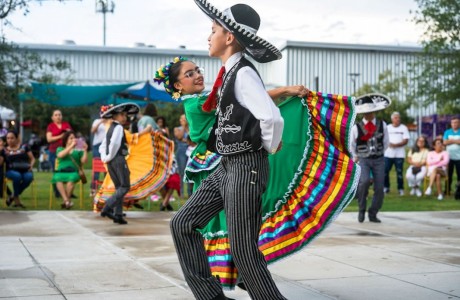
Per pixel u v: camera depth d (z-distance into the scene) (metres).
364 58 45.34
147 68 45.00
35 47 43.19
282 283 4.55
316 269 5.05
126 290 4.37
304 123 4.00
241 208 3.18
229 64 3.26
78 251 5.96
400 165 13.88
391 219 8.74
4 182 10.41
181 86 3.77
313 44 44.25
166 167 9.39
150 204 11.14
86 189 14.76
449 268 5.07
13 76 18.33
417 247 6.17
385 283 4.54
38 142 22.86
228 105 3.20
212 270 3.89
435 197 13.34
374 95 8.18
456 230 7.55
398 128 13.89
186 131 12.04
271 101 3.11
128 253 5.85
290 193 3.96
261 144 3.17
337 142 3.96
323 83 44.78
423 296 4.15
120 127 8.12
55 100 19.42
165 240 6.68
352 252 5.85
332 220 3.88
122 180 8.12
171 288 4.43
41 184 15.84
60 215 9.02
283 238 3.95
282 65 45.03
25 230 7.43
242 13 3.26
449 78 27.16
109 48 44.25
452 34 24.98
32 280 4.68
